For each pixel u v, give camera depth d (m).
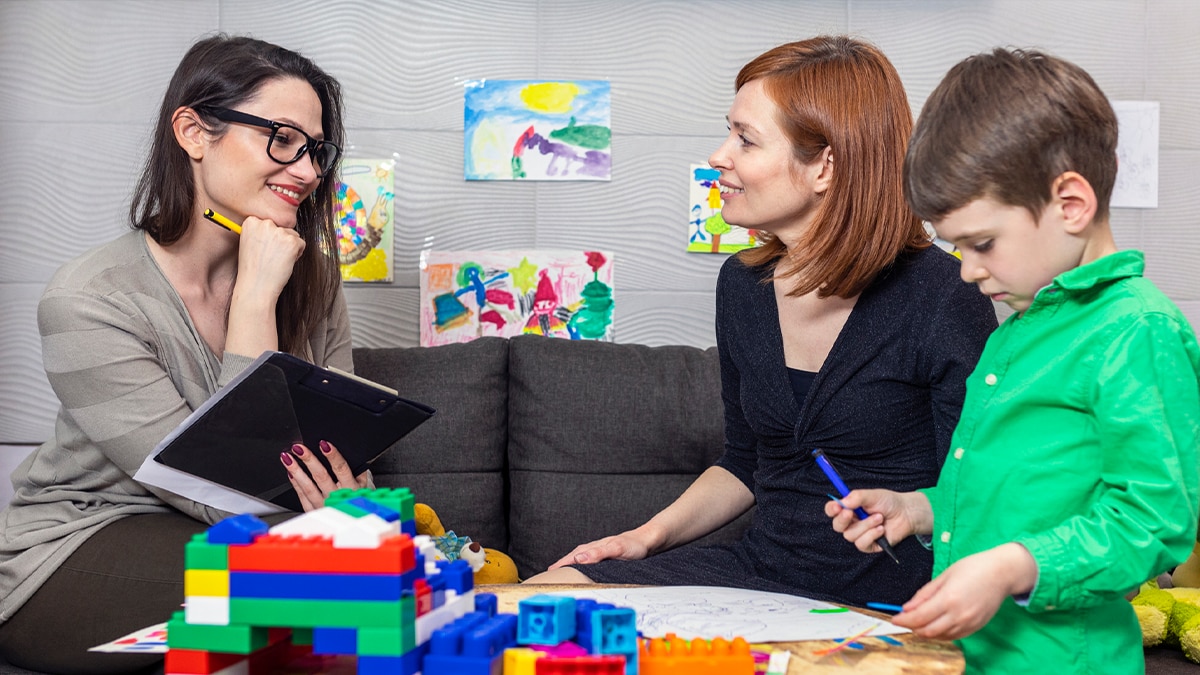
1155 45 2.38
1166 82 2.38
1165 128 2.38
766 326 1.39
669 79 2.32
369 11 2.28
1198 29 2.39
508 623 0.80
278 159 1.46
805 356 1.37
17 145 2.24
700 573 1.32
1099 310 0.95
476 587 1.15
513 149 2.30
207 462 1.22
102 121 2.24
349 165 2.27
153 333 1.42
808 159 1.29
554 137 2.31
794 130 1.29
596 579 1.30
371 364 2.04
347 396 1.21
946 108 0.97
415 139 2.29
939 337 1.24
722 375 1.55
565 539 1.95
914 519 1.07
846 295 1.29
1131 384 0.90
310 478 1.31
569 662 0.74
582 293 2.31
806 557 1.32
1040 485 0.97
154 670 1.25
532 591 1.13
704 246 2.33
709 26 2.32
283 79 1.49
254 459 1.25
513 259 2.30
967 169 0.93
